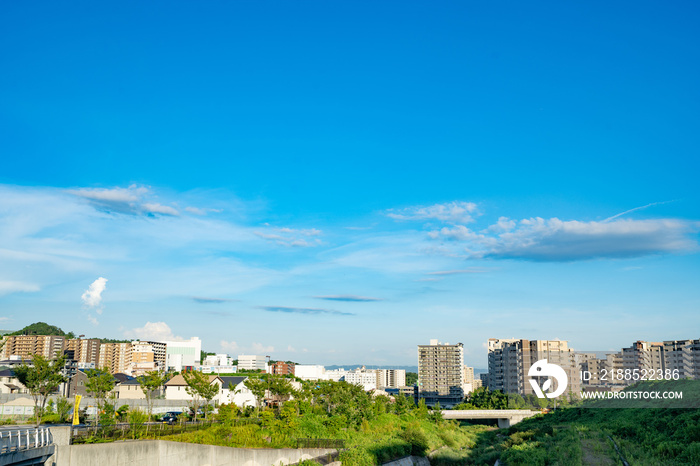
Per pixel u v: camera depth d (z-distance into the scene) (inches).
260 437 2792.8
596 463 2591.0
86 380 4414.4
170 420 3250.5
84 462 1866.4
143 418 2518.5
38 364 2748.5
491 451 4242.1
